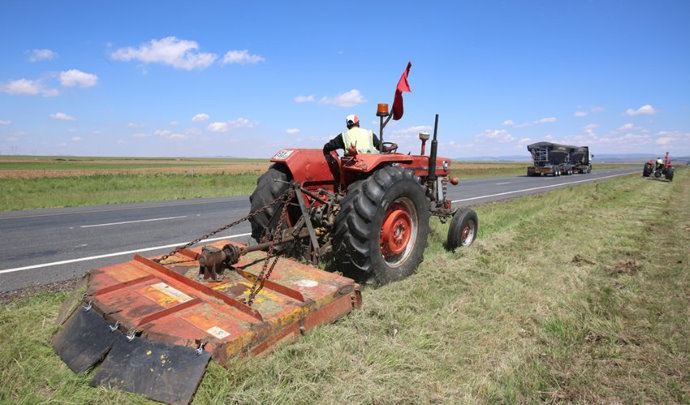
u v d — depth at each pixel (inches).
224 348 87.9
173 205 480.4
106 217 374.9
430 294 152.8
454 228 223.6
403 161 191.2
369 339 114.4
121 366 86.3
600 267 196.1
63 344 99.5
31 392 86.9
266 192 168.9
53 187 727.7
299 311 106.7
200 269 122.6
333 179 187.0
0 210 426.3
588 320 132.6
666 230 300.0
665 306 146.1
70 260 215.0
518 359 107.2
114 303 103.0
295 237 156.4
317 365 97.3
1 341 107.6
